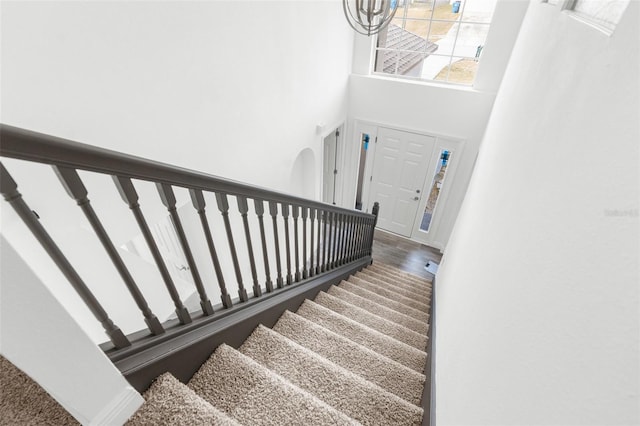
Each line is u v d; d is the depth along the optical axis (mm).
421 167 4785
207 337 1243
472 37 3854
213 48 2164
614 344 352
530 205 813
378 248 5375
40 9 1272
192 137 2188
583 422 375
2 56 1211
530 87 1381
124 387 898
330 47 3736
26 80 1294
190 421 949
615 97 493
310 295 2260
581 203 513
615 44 552
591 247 446
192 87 2082
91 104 1544
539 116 1028
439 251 5289
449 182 4656
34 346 675
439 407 1175
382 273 4086
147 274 2533
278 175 3414
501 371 688
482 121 4023
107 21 1515
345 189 5652
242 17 2340
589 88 634
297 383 1364
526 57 1889
